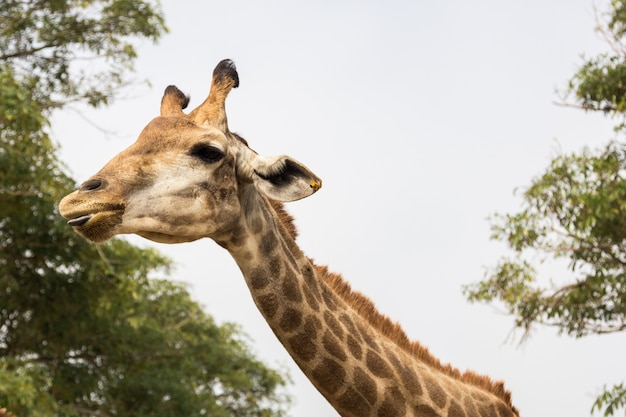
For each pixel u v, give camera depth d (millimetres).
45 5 21391
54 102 21281
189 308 26875
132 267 20781
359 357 6672
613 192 14102
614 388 12617
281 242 6777
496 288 15430
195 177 6426
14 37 21438
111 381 23203
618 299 15039
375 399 6641
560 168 14711
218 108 6699
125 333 22562
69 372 22172
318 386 6703
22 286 21031
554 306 15234
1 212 19109
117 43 21500
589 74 15055
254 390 29125
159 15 21859
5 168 18031
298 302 6656
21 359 21109
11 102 17047
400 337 7094
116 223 6180
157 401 23750
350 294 7082
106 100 21672
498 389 7336
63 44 21438
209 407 25312
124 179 6250
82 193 6121
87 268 20562
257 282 6613
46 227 19562
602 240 14781
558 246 15016
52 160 18547
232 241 6586
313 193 6426
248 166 6609
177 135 6496
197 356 26750
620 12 15250
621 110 15008
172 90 7094
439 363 7188
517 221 14992
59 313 21375
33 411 16703
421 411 6738
